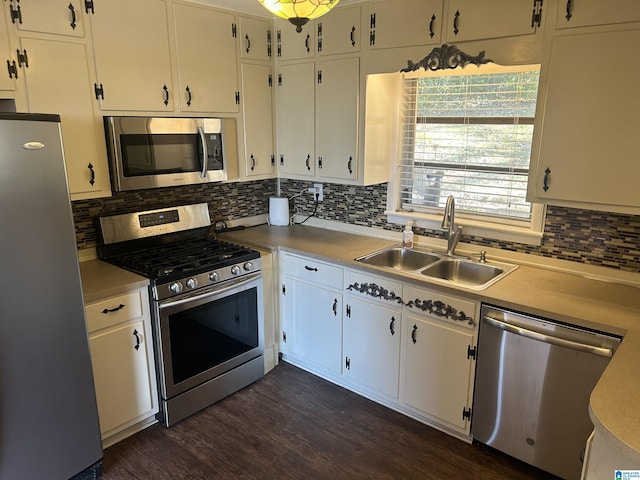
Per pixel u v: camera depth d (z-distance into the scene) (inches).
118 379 96.1
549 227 101.8
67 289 79.6
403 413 110.1
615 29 77.2
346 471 92.2
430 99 119.3
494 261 110.0
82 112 95.9
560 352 80.7
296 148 133.9
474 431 97.0
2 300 71.6
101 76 97.7
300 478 90.4
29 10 85.8
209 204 135.9
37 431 79.5
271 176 139.5
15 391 75.4
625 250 92.9
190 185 130.0
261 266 120.1
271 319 128.0
